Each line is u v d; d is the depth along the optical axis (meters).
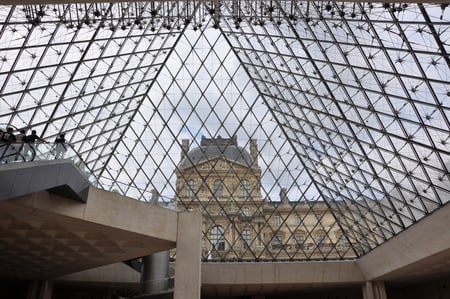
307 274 35.47
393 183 26.97
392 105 22.23
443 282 35.16
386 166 26.53
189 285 20.75
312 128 33.38
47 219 18.30
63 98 26.50
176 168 39.00
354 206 34.06
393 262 30.52
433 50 17.45
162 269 26.50
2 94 21.72
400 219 28.11
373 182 29.39
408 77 19.81
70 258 25.16
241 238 37.38
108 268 33.00
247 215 38.06
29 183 14.24
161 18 30.52
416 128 21.70
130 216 20.47
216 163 39.31
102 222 19.23
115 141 39.22
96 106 31.39
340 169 33.00
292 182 39.12
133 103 38.75
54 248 22.89
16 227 19.34
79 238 21.17
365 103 24.20
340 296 41.09
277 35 29.50
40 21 21.17
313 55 26.25
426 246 25.44
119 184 22.02
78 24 23.62
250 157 39.53
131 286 34.44
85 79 27.69
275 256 36.91
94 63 27.58
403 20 17.81
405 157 24.11
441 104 19.06
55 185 15.89
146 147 39.62
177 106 40.34
